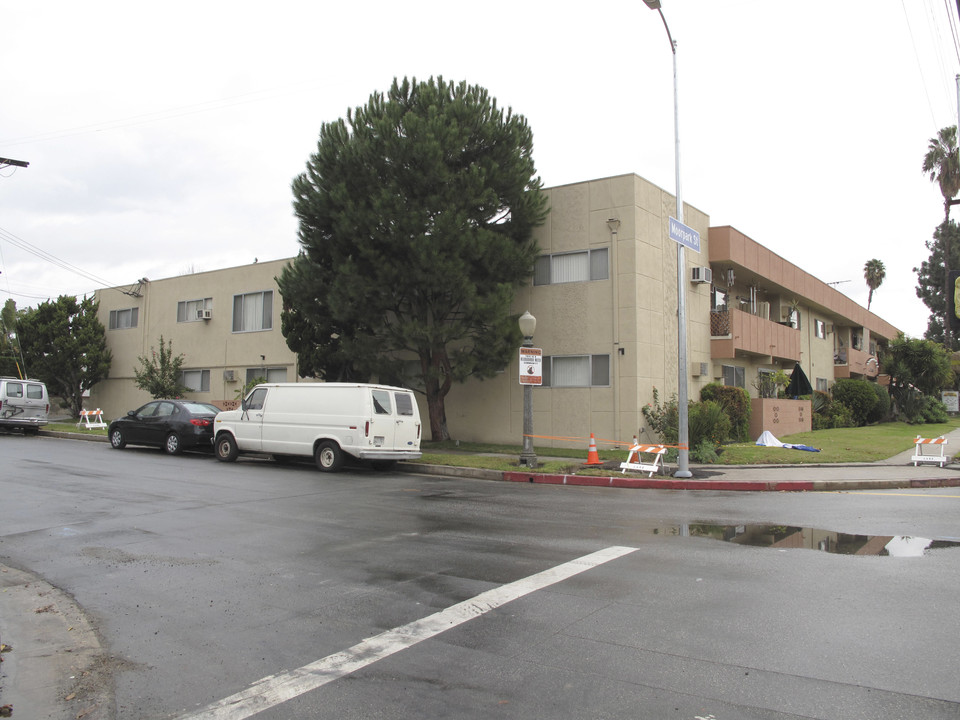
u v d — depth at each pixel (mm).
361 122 19062
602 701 3865
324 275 19844
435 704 3873
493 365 18969
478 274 19328
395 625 5156
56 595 6004
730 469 15531
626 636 4855
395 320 21469
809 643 4680
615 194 19688
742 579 6289
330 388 15484
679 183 14570
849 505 10930
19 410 24047
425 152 17688
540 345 20672
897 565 6801
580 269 20172
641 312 19422
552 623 5145
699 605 5523
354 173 18922
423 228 18109
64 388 32219
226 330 28281
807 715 3664
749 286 27344
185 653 4688
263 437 16172
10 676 4336
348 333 20438
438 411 21109
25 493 11188
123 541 7969
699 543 7895
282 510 10039
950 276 9203
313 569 6746
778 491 13148
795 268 29391
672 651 4570
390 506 10555
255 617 5387
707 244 23531
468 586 6125
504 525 9039
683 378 14320
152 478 13203
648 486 13656
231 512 9812
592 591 5938
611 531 8648
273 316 26812
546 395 20500
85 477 13102
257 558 7191
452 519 9469
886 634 4832
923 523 9227
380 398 15273
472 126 19172
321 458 15344
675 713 3707
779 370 27703
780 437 23797
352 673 4316
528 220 19766
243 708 3873
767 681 4090
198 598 5875
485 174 18609
